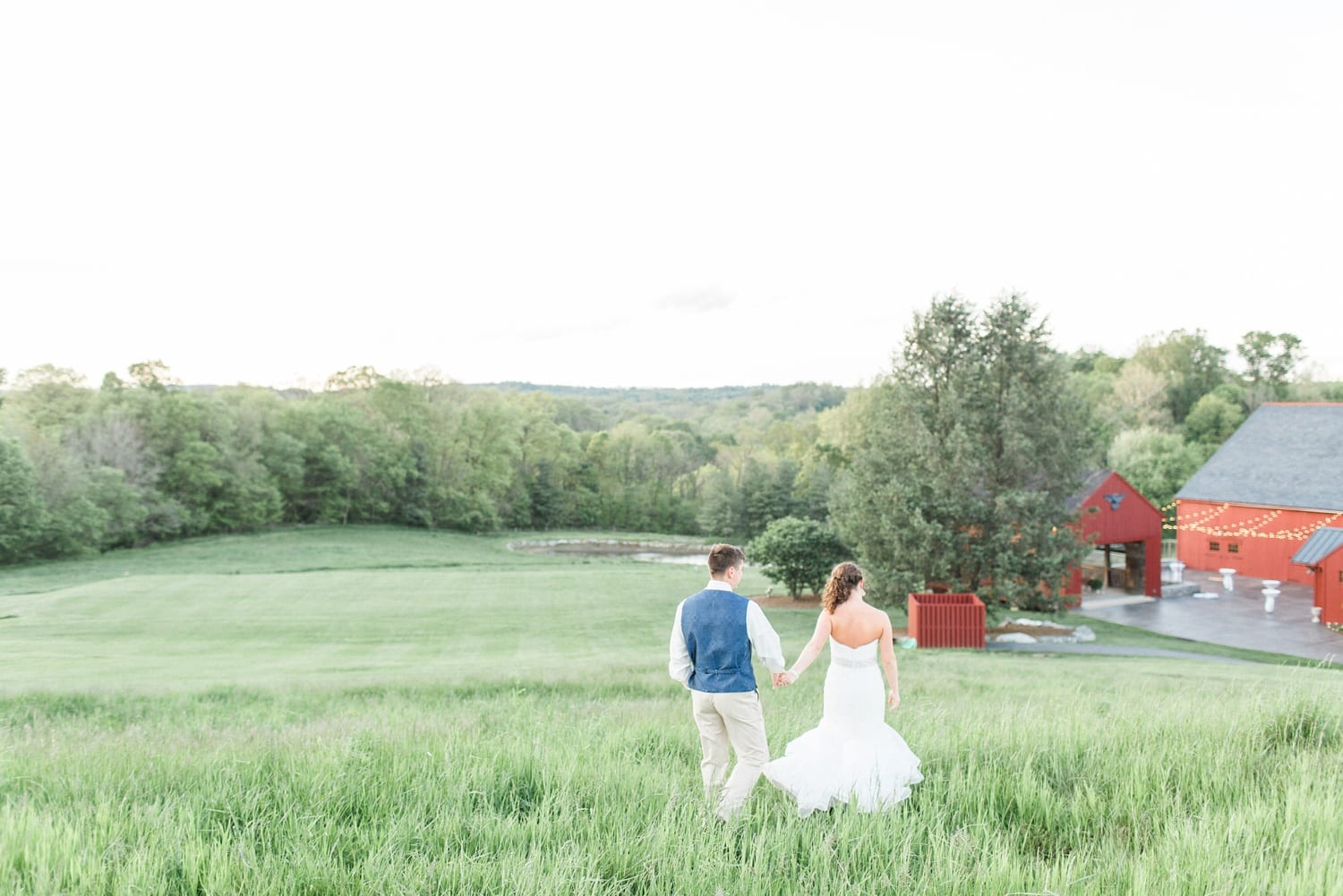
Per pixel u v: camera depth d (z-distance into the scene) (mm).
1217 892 3023
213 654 23422
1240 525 40906
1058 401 29125
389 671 18109
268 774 4918
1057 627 28547
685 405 190875
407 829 3848
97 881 3184
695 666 4965
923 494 29141
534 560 60219
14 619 30141
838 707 4957
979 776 4730
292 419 78000
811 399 166625
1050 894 3041
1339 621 29891
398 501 83375
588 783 4684
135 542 61031
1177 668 18281
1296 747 5508
